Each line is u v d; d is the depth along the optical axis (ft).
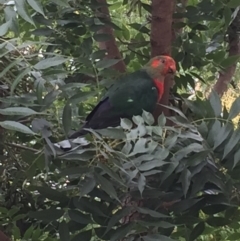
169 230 7.89
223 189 7.21
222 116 7.64
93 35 9.26
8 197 9.38
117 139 7.02
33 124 7.00
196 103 7.64
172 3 9.28
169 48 9.83
